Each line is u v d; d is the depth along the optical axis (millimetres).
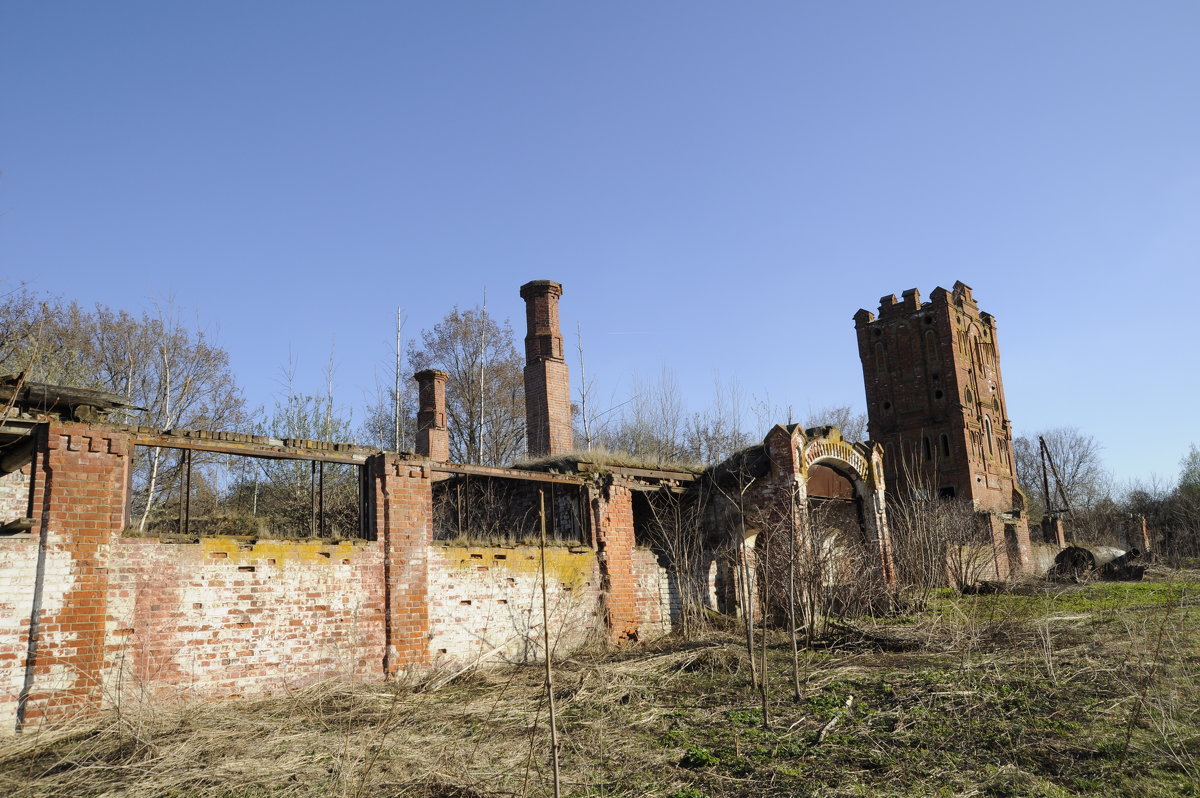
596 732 9633
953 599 20938
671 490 20422
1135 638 13727
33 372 21000
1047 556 37781
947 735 8992
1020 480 72312
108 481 10969
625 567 17422
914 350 39625
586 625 16391
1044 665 12078
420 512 14180
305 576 12562
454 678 13375
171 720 10117
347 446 14172
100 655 10469
